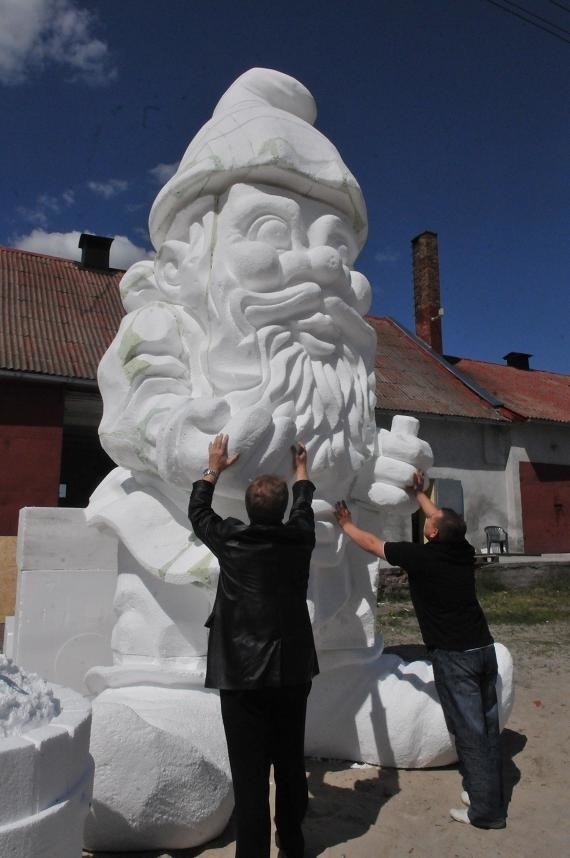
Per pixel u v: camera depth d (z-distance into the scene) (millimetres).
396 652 5695
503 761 3412
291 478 2840
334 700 3191
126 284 3639
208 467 2646
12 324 10977
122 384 3156
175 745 2301
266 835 2043
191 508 2396
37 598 3430
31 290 12250
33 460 9969
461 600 2783
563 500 14867
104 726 2230
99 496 3434
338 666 3203
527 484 14477
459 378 15078
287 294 3104
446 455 13859
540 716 4184
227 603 2168
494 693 2773
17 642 3375
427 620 2822
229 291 3057
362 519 3402
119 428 3074
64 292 12531
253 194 3221
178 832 2309
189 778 2305
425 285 17859
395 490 3305
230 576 2178
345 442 3170
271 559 2174
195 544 2879
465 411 13789
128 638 2877
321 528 2959
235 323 3016
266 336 3047
